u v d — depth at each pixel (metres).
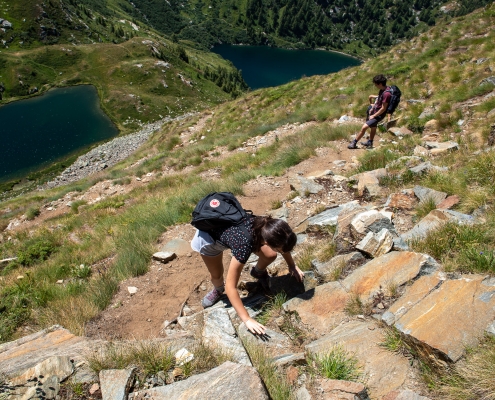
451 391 2.79
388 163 8.20
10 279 8.18
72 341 3.90
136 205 12.16
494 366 2.74
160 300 5.70
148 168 18.58
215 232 3.86
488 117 9.47
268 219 3.63
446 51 19.17
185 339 3.80
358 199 7.21
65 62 113.88
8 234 13.98
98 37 142.38
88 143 70.69
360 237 5.02
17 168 56.97
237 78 152.00
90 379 3.04
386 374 3.15
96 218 12.40
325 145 11.84
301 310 4.15
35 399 2.86
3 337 5.62
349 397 2.85
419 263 4.13
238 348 3.57
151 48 121.31
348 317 3.94
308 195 7.86
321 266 4.86
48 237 11.35
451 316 3.31
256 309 4.52
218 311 4.19
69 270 7.76
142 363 3.22
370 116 10.76
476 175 6.05
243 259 3.58
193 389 2.79
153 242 7.60
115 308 5.66
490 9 21.75
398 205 6.03
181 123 32.12
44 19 129.50
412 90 15.70
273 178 10.23
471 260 4.02
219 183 10.26
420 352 3.18
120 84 106.50
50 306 6.12
